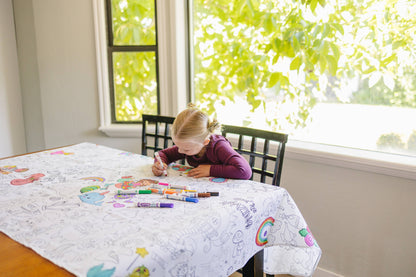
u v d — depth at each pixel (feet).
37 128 8.71
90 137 7.86
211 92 7.48
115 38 7.48
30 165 4.77
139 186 3.97
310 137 6.40
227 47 7.09
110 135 7.71
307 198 6.06
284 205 3.86
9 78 8.28
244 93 7.06
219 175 4.26
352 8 5.62
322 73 6.06
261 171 4.78
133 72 7.62
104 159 5.11
